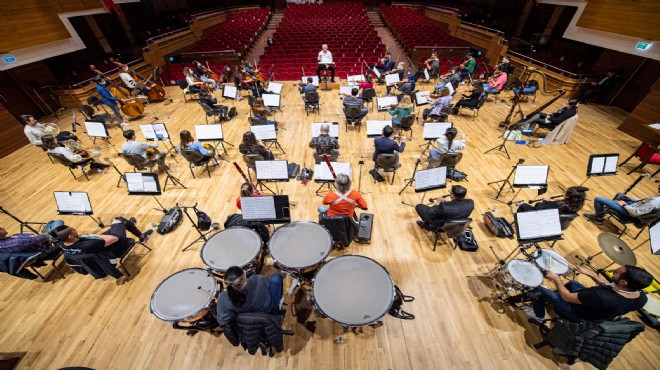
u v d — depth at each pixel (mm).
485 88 9180
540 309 3283
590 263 4121
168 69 12727
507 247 4387
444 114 7227
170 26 20781
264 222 3701
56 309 3682
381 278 2875
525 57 11664
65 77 11836
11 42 8109
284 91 10500
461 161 6430
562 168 6152
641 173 5969
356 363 3088
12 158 7000
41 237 3775
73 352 3234
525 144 7059
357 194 3623
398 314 3498
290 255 3174
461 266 4109
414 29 15930
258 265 3748
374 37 14398
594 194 5418
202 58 12992
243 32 16391
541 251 3412
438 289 3807
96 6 11555
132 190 4398
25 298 3826
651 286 3650
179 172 6285
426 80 10633
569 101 6652
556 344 2893
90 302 3764
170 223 4785
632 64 9016
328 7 21969
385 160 5078
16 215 5207
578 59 12578
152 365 3113
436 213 3820
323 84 10758
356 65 11758
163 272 4148
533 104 9273
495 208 5105
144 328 3453
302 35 15156
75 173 6391
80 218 5109
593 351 2709
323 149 5449
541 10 16703
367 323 2471
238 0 25406
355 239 4508
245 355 3182
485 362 3074
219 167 6441
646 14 7551
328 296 2705
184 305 2793
